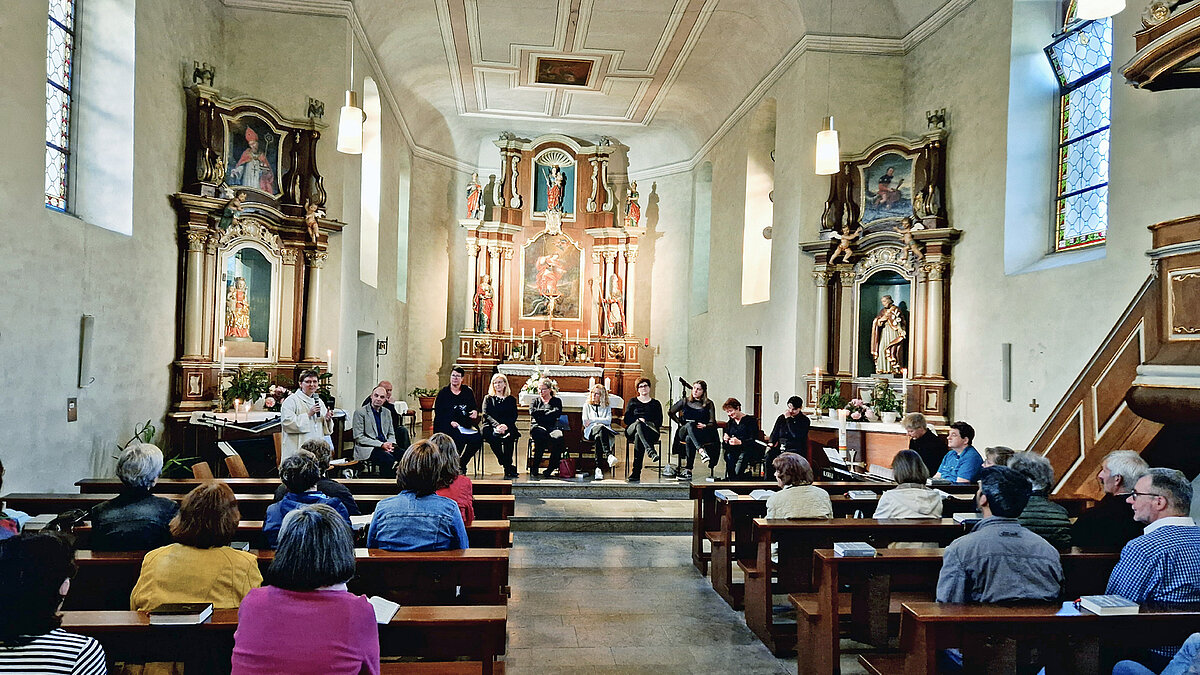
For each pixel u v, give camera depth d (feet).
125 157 28.27
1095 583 14.60
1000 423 32.76
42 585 7.67
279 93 38.52
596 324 67.51
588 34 47.42
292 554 8.95
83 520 16.85
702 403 39.22
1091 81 30.76
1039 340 30.30
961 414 35.70
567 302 67.77
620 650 17.84
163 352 31.48
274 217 36.40
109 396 27.07
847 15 41.04
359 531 16.48
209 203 32.60
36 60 22.36
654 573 24.72
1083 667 10.97
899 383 38.40
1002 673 10.84
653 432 37.47
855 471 31.22
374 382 49.62
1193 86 18.79
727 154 56.34
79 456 25.09
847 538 18.04
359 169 42.63
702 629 19.39
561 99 59.57
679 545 28.68
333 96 38.93
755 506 21.80
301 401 30.45
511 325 66.90
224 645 10.32
